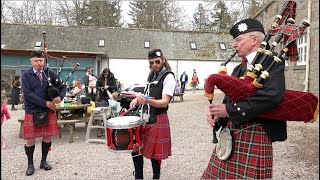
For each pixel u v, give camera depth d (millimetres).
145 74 22047
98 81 6117
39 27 22141
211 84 1630
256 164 1620
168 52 22953
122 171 3600
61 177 3395
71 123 5191
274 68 1564
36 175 3465
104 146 4879
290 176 3289
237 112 1548
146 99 2463
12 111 9969
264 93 1500
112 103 5676
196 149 4609
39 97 3406
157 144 2660
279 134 1661
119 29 23312
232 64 17609
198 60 23172
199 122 7211
